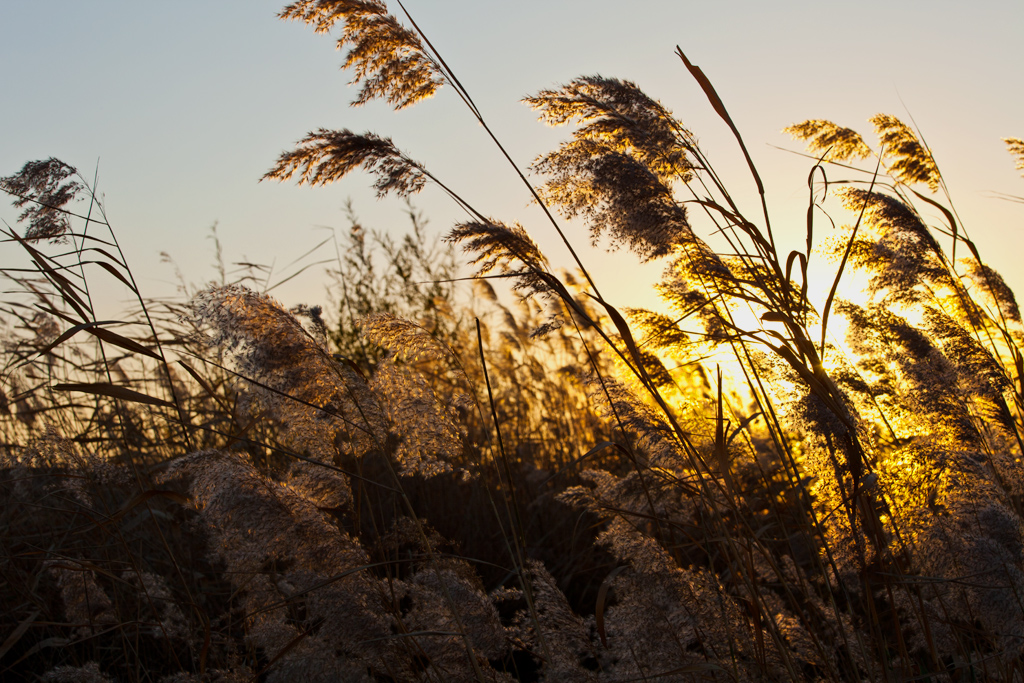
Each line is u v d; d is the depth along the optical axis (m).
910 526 2.27
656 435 2.29
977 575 2.17
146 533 2.91
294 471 2.34
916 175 2.88
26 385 3.37
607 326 3.35
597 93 2.42
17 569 2.78
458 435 2.30
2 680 2.63
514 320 5.37
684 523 2.38
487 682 2.19
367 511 3.10
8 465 2.58
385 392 2.33
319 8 2.34
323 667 2.16
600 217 2.35
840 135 2.90
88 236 2.49
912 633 2.46
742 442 2.45
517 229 2.27
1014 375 2.67
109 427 3.08
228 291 2.29
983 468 2.26
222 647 2.51
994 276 2.84
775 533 2.66
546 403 4.64
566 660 2.23
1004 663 2.20
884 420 2.50
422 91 2.40
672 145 2.40
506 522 3.19
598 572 2.99
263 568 2.40
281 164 2.28
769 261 2.23
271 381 2.28
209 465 2.16
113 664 2.61
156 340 2.31
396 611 2.21
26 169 2.48
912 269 2.54
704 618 2.25
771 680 2.26
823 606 2.39
